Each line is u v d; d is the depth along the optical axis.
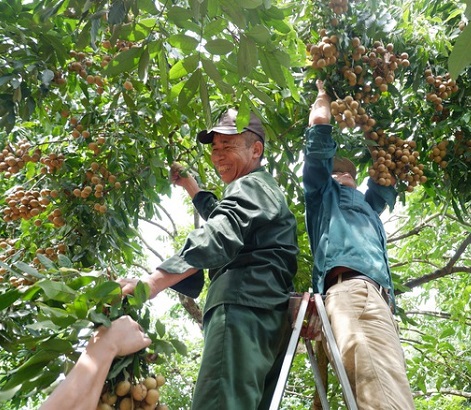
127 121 4.56
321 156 3.45
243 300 2.89
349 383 2.69
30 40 3.80
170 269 2.66
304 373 6.98
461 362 6.58
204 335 2.98
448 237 7.15
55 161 4.49
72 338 2.33
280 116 4.72
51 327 2.30
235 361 2.76
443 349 6.43
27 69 3.68
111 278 2.66
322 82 4.11
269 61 3.18
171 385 8.02
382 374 2.67
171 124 4.54
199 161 4.90
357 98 4.12
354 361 2.76
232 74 3.44
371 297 2.96
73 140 4.61
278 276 3.04
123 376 2.35
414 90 4.46
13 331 3.56
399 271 8.26
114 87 4.59
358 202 3.48
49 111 4.78
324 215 3.40
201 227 2.81
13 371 2.35
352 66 4.09
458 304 7.21
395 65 4.18
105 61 4.16
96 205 4.41
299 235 5.12
